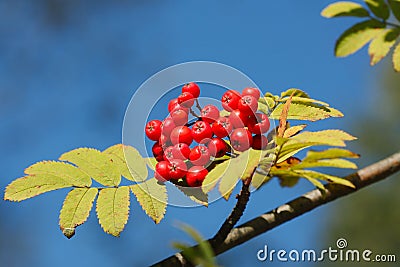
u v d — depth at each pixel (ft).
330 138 2.11
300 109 2.25
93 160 2.22
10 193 2.16
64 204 2.16
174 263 2.22
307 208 2.35
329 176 2.24
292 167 2.23
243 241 2.30
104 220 2.15
